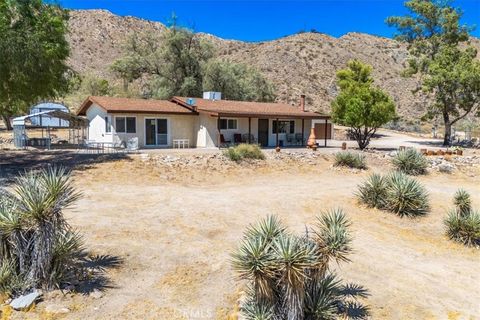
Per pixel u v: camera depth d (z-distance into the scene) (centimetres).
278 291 563
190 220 1085
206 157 1962
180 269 784
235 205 1265
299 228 1084
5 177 1430
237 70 5194
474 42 11625
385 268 876
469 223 1114
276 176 1869
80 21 11306
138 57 4828
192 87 4706
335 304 653
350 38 11656
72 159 1884
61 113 2686
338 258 593
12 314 588
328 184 1714
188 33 4816
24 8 1842
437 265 934
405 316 674
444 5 4312
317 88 8594
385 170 2095
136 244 887
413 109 8225
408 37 4531
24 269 656
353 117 2747
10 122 4338
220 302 674
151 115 2714
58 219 675
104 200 1247
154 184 1555
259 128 3100
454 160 2336
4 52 1673
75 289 671
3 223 631
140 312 633
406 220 1275
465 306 729
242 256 553
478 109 3916
